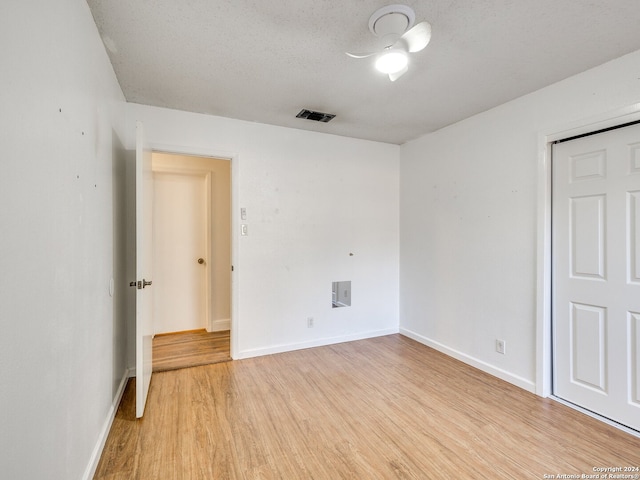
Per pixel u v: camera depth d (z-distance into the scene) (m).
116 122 2.28
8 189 0.88
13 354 0.90
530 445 1.87
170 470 1.66
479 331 2.95
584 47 1.91
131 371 2.74
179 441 1.89
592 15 1.63
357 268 3.77
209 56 2.04
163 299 4.00
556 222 2.42
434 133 3.48
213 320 4.12
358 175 3.76
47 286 1.11
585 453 1.80
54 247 1.17
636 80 1.94
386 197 3.94
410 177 3.83
